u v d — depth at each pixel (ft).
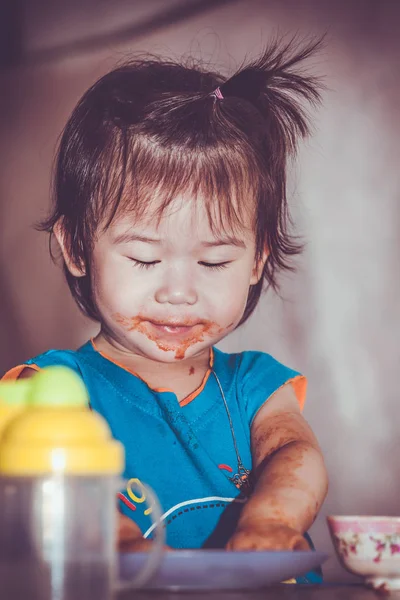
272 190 5.08
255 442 4.98
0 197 14.26
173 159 4.69
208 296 4.72
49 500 2.45
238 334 13.64
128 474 4.78
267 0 13.65
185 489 4.81
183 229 4.64
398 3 13.73
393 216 13.74
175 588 3.10
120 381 5.03
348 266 13.70
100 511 2.50
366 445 13.53
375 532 3.48
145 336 4.73
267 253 5.25
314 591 3.33
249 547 3.47
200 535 4.74
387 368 13.64
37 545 2.44
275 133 5.21
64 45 14.10
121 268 4.70
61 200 5.16
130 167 4.69
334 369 13.64
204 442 4.98
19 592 2.43
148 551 3.35
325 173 13.69
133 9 13.92
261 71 5.32
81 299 5.32
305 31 13.66
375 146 13.75
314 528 12.96
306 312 13.69
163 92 5.04
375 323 13.71
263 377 5.22
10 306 14.25
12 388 2.86
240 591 3.22
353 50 13.75
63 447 2.46
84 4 14.06
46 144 14.20
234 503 4.83
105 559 2.49
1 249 14.29
